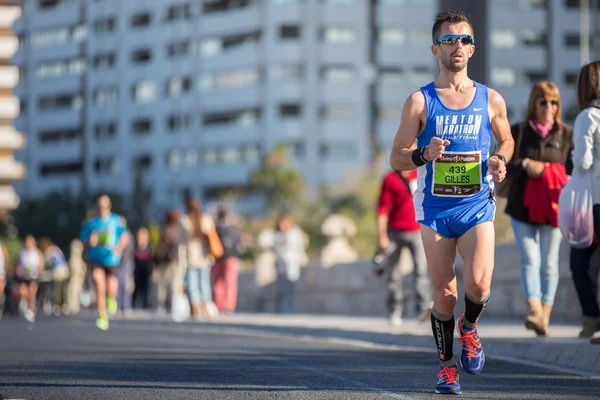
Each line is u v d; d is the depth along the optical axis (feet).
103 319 90.79
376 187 339.57
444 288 35.99
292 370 46.19
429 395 36.11
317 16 502.38
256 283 136.98
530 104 54.75
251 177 417.28
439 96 35.63
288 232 121.29
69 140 587.27
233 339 71.67
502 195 55.26
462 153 35.35
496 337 56.70
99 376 43.96
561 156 54.49
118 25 563.89
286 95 503.20
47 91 593.42
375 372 44.98
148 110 552.41
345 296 109.70
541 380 40.93
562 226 50.11
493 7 519.60
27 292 154.92
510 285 81.41
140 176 493.77
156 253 133.69
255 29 511.81
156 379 42.47
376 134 507.30
